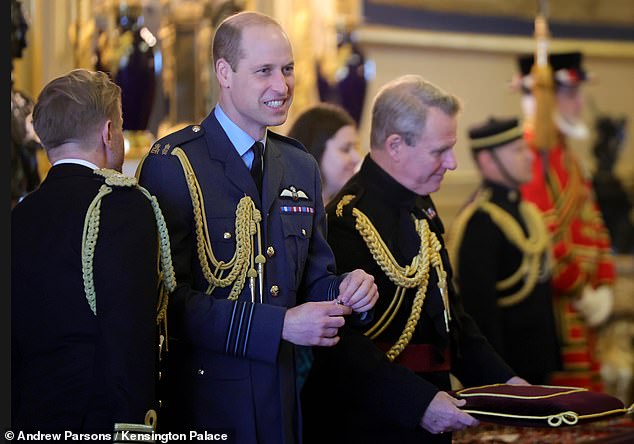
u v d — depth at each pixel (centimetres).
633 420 1803
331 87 2159
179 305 1013
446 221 2655
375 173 1232
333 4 2175
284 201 1089
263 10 2108
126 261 923
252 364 1035
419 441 1188
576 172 2175
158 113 1869
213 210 1049
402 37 2627
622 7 3098
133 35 1708
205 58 1898
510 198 1811
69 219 941
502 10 2827
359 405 1149
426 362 1218
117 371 900
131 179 966
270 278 1059
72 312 930
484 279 1756
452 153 1221
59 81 998
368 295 1051
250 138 1075
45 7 1686
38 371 934
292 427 1058
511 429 1688
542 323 1780
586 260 2084
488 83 2808
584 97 3045
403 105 1205
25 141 1424
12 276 952
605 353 2636
